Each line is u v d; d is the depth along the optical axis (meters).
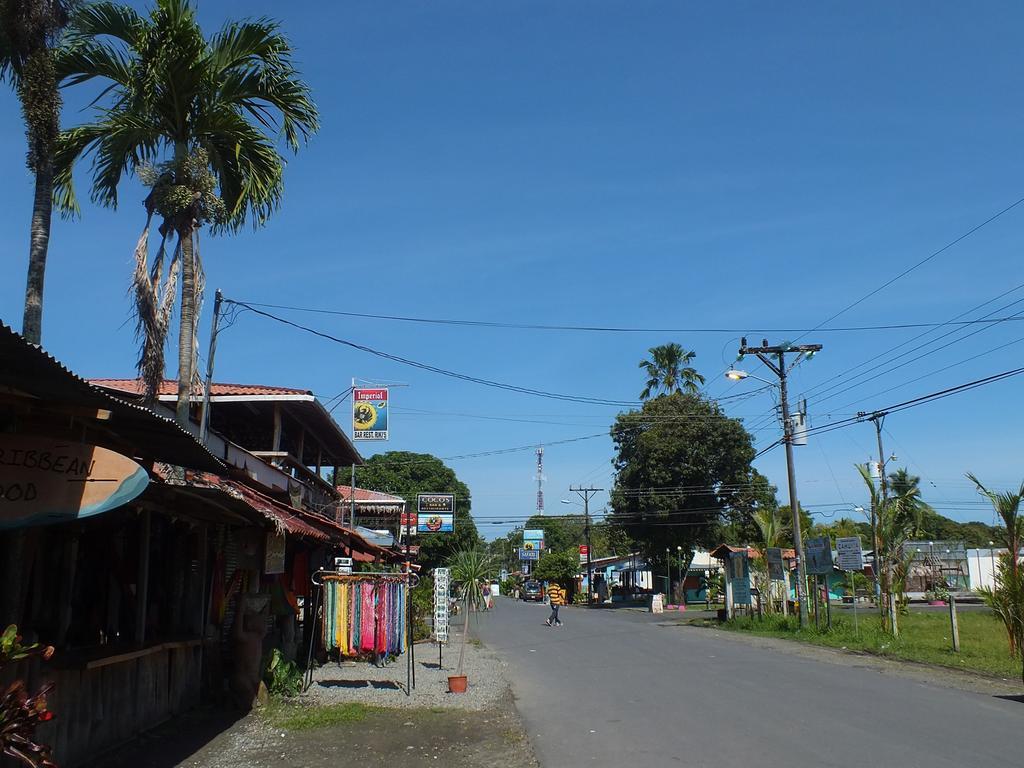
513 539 117.12
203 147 13.51
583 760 8.66
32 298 9.05
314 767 8.52
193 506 10.27
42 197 9.26
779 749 8.79
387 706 12.33
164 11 12.67
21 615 7.23
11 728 4.90
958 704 11.76
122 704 8.92
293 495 20.47
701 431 50.28
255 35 13.31
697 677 15.30
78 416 6.50
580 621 37.81
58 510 5.94
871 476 24.05
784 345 27.78
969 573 53.34
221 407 20.41
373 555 21.55
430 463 65.75
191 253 13.22
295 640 17.39
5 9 9.03
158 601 10.61
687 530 50.97
